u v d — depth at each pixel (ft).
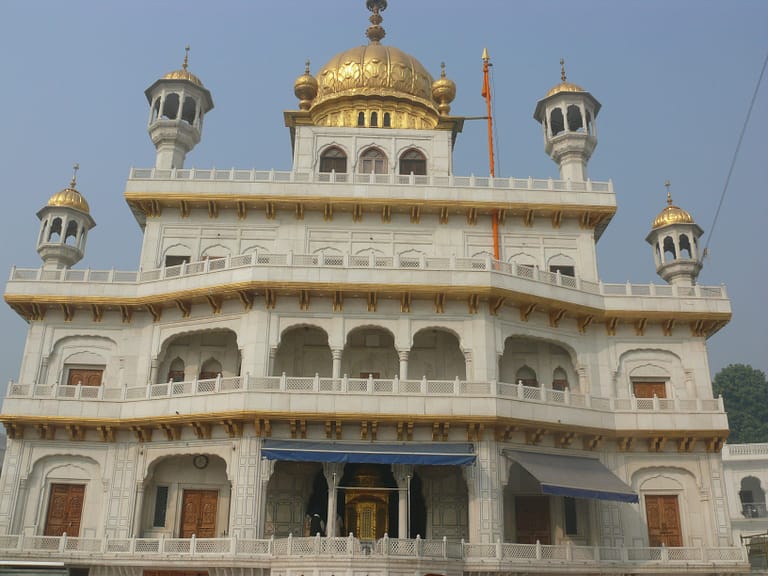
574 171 147.54
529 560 108.68
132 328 130.82
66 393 125.18
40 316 130.72
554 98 152.87
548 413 119.75
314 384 115.34
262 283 119.55
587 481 114.01
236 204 135.54
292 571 101.09
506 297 122.83
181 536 121.49
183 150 148.36
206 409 115.96
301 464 126.62
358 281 121.19
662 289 136.36
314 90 164.25
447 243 136.56
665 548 117.70
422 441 115.14
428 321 122.83
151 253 134.31
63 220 143.84
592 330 134.41
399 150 151.23
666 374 133.49
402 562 99.60
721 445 127.54
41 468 122.52
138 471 120.67
